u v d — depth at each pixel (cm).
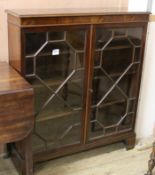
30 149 184
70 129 218
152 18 232
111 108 233
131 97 239
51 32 185
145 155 247
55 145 217
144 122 268
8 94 160
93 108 223
